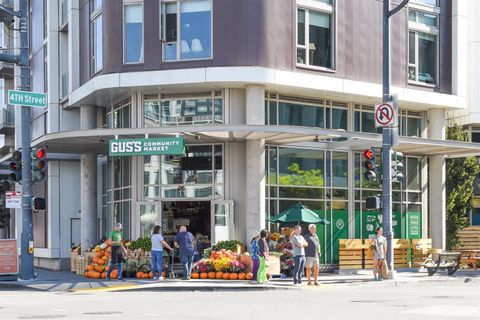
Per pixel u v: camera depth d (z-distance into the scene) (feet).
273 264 81.15
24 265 80.74
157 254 79.46
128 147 81.05
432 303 50.31
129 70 87.04
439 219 103.76
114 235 79.30
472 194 111.55
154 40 86.38
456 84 103.40
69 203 108.78
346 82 91.56
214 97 87.76
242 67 83.97
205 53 85.25
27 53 80.69
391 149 84.28
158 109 89.25
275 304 51.70
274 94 89.76
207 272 80.12
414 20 100.63
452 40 104.12
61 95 108.58
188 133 81.15
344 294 62.23
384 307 47.88
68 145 92.99
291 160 91.61
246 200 86.84
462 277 85.56
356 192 97.14
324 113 94.27
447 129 109.50
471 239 113.09
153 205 89.25
